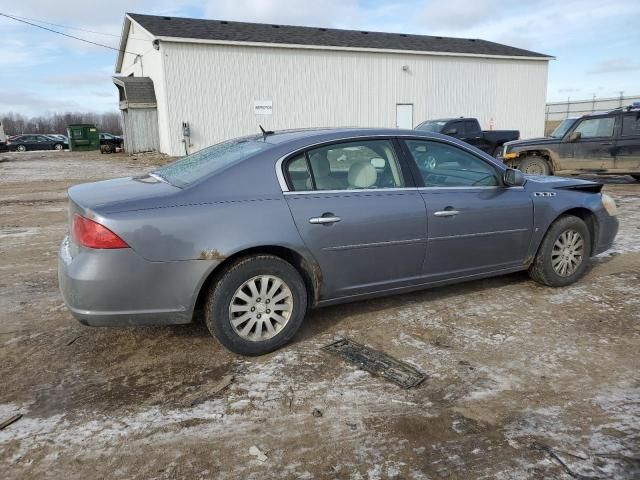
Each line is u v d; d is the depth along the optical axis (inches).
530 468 94.5
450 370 131.3
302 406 116.0
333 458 98.5
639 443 101.1
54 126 3949.3
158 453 100.5
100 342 150.2
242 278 134.8
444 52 1093.1
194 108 917.8
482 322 161.2
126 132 1181.7
